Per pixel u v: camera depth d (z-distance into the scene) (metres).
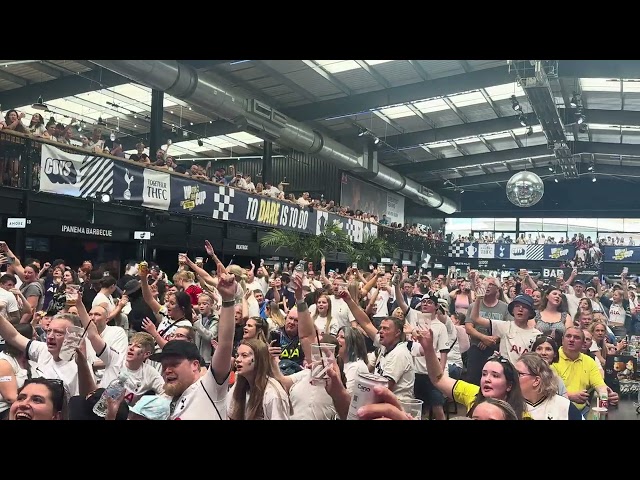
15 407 2.58
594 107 21.08
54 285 7.42
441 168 28.47
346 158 21.72
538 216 34.88
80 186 10.09
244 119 15.34
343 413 2.31
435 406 4.81
